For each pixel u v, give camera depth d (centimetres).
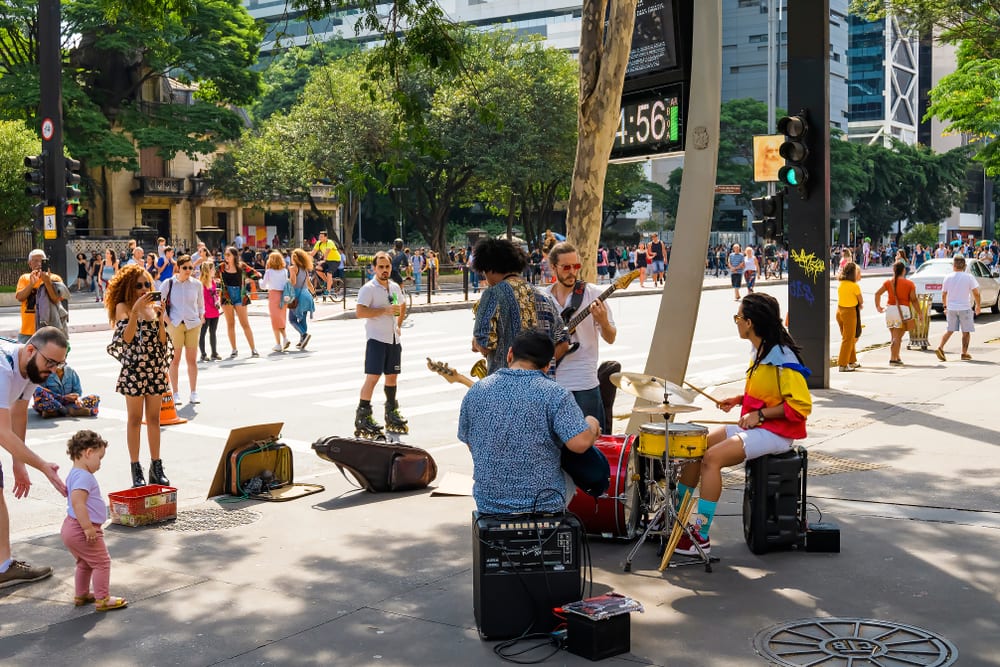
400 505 782
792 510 629
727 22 11225
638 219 9875
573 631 475
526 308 641
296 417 1203
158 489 741
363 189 1053
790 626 507
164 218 5962
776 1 10919
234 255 1777
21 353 597
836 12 11925
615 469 653
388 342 1038
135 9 1223
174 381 1271
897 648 476
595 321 700
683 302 901
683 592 562
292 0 1076
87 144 4725
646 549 649
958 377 1447
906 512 721
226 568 624
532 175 5078
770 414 618
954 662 458
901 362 1634
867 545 645
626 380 577
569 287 699
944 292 1686
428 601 558
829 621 512
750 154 8694
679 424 627
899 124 12619
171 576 609
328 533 702
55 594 583
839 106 12175
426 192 5641
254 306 2989
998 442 960
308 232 7756
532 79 5097
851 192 8975
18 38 4734
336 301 3158
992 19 2616
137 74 5331
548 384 501
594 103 941
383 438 1037
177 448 1030
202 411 1245
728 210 10031
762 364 623
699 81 900
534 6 12125
